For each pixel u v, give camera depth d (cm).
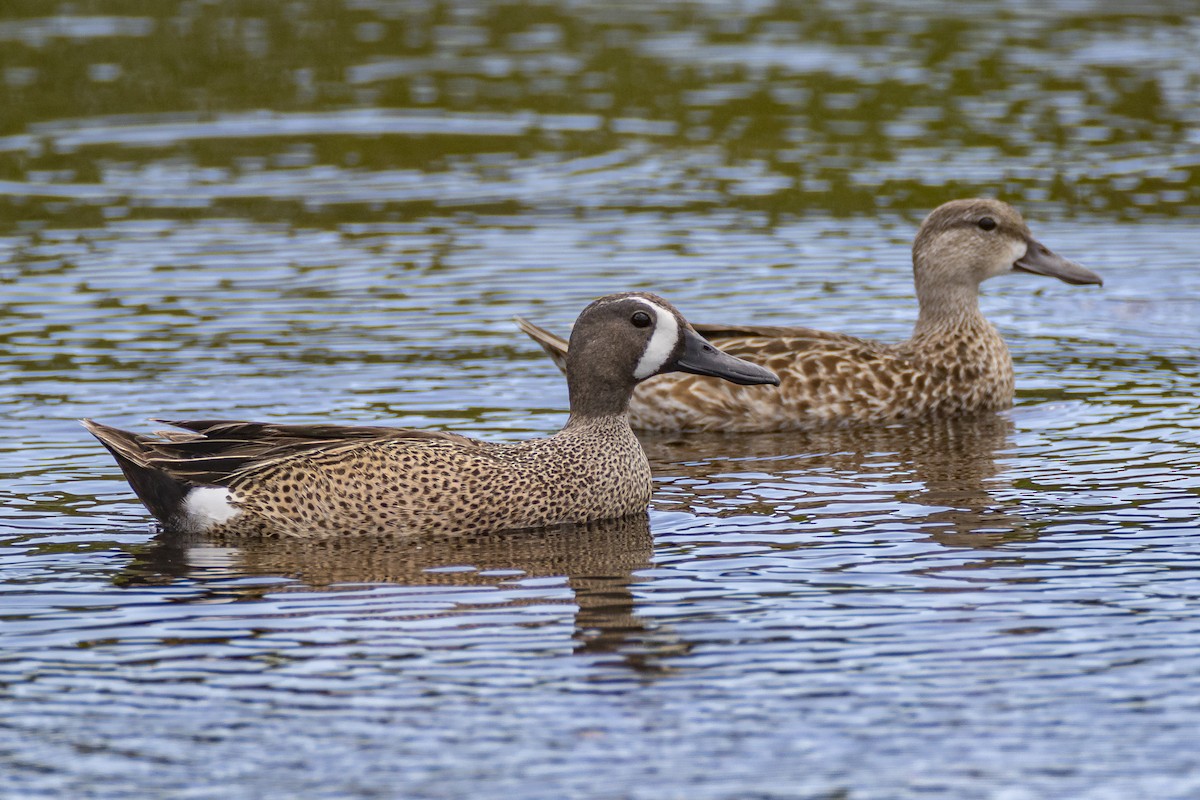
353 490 1266
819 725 916
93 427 1283
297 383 1670
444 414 1585
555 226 2312
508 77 3206
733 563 1186
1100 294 2044
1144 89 3052
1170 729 907
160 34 3509
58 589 1142
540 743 898
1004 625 1052
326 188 2534
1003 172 2578
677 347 1349
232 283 2047
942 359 1673
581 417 1349
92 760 888
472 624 1069
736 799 837
